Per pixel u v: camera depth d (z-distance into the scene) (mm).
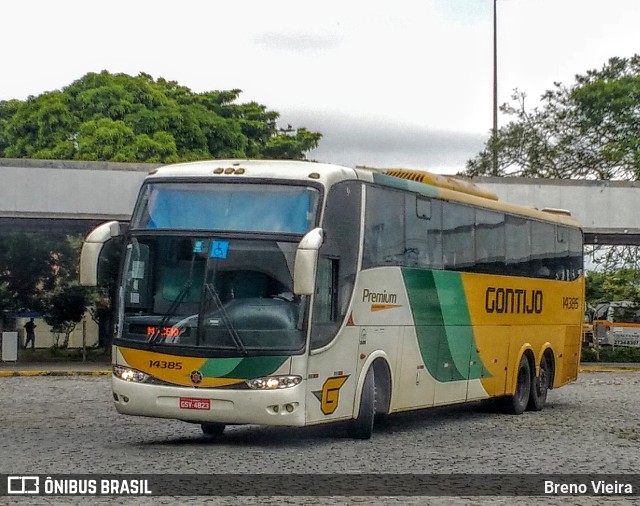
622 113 55125
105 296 46594
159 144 52812
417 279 17578
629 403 25484
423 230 17859
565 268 24781
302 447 14945
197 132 56250
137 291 14609
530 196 38031
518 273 21938
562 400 26469
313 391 14391
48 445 14766
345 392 15273
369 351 15922
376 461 13461
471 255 19734
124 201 34406
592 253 51719
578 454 14695
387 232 16562
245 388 14008
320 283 14602
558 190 38219
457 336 19125
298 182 14680
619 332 51750
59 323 47062
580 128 55844
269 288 14227
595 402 25812
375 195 16203
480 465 13289
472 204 19797
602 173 55156
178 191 14852
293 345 14094
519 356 21938
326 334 14688
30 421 18562
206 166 15039
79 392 26312
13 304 46156
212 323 14156
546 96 57469
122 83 57344
